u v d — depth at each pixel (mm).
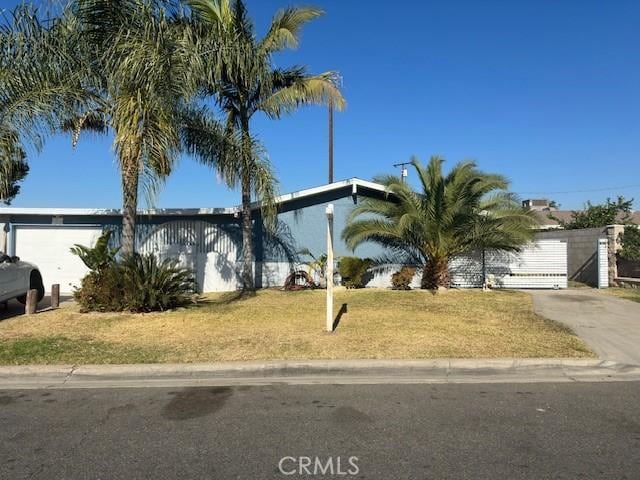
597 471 4215
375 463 4375
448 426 5250
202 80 12125
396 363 7391
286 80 15773
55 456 4539
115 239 18812
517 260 18609
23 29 10477
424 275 17766
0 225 18359
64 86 11016
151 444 4801
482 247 17672
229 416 5578
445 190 16750
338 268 18469
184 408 5852
